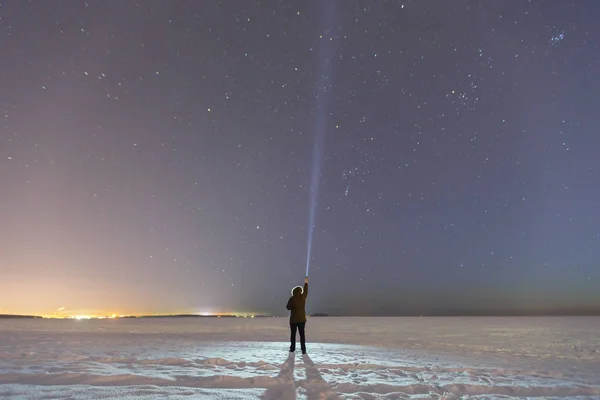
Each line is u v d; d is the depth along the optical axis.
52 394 4.36
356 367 7.54
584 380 6.79
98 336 16.08
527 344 15.22
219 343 13.10
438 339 17.77
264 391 4.88
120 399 4.19
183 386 5.08
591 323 37.59
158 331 21.59
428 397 4.88
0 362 7.11
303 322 9.52
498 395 5.24
